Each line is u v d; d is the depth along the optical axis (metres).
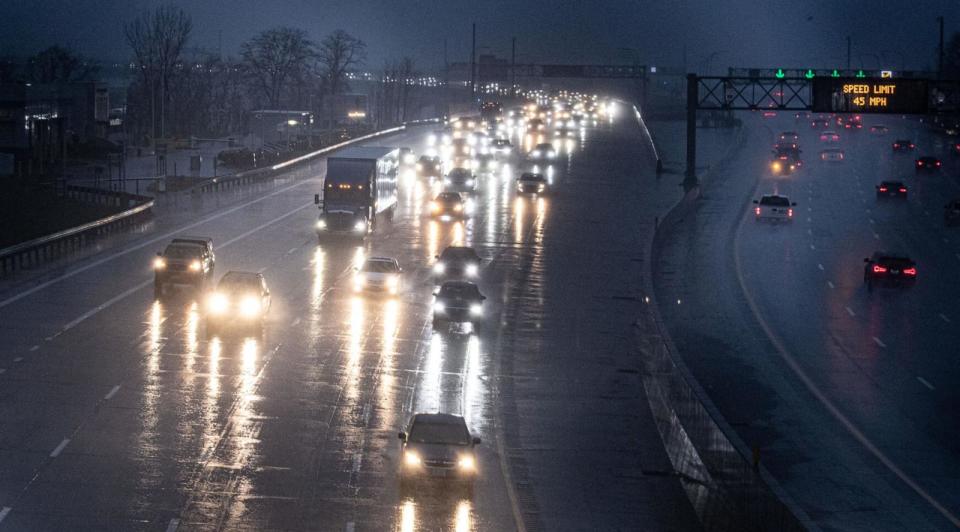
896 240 123.88
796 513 33.31
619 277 96.38
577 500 43.19
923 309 86.69
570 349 69.75
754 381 64.19
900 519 42.22
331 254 102.56
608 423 54.78
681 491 45.47
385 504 40.31
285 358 63.12
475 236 116.88
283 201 144.38
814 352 71.62
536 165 194.00
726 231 128.50
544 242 113.94
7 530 35.50
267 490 41.12
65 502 38.50
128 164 188.50
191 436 47.44
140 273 89.12
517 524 39.47
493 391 59.12
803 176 186.38
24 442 45.25
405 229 120.81
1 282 83.38
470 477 42.31
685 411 48.88
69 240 102.44
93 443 45.59
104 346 63.28
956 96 158.38
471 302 73.25
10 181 144.25
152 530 36.25
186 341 65.62
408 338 70.44
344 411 53.09
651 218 133.25
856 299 90.50
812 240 123.12
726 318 82.12
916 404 59.72
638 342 72.31
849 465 49.19
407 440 43.22
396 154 128.12
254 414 51.47
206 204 140.38
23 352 60.97
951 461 50.16
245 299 67.69
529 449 49.94
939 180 180.88
